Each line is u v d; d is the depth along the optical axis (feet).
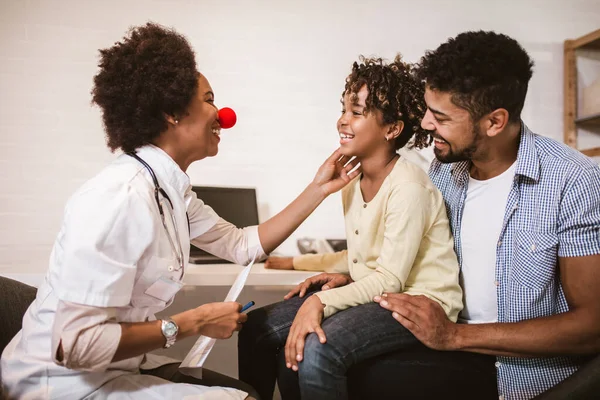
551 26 8.47
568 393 3.31
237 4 7.55
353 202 4.46
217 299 7.61
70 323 2.95
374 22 7.93
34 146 7.07
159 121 3.63
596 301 3.57
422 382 3.89
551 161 3.85
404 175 4.07
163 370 3.94
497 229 4.09
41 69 7.07
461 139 3.89
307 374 3.47
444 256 4.13
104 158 7.25
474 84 3.70
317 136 7.80
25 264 6.97
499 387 4.00
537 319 3.70
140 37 3.67
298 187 7.74
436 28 8.11
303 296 4.50
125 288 3.12
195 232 4.52
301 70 7.73
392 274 3.86
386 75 4.18
